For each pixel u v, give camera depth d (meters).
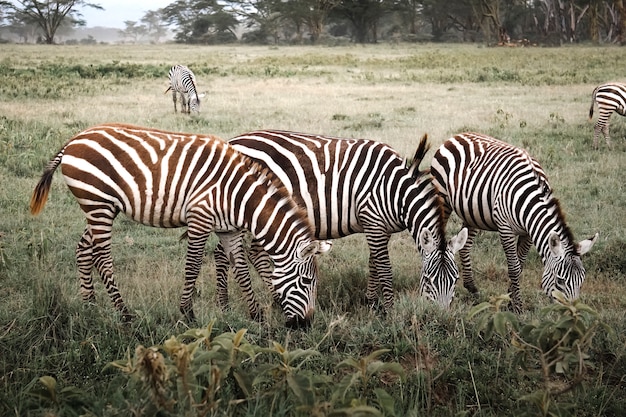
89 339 5.35
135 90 24.66
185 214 6.39
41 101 20.48
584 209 10.73
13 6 91.00
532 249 9.47
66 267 8.12
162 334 5.82
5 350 5.31
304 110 19.59
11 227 9.47
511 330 5.68
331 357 5.51
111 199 6.33
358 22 82.25
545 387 4.29
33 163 12.57
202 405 3.94
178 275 8.16
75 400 4.32
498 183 7.23
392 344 5.71
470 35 82.50
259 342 5.93
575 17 73.19
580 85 26.86
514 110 19.62
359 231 7.23
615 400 4.80
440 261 6.49
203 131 16.11
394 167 6.85
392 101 21.98
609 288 8.09
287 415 4.35
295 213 6.20
